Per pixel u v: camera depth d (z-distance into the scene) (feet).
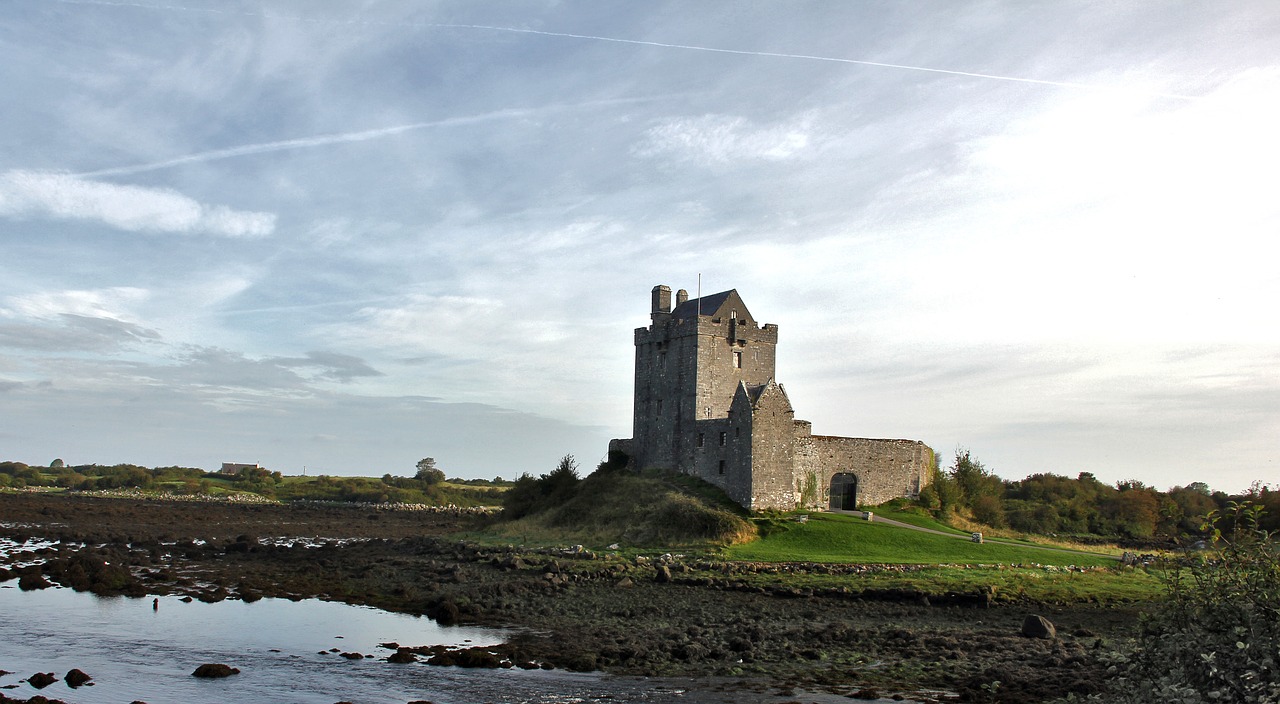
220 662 119.34
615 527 248.73
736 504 248.32
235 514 428.97
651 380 302.04
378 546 273.95
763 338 292.81
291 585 188.34
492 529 286.05
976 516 296.51
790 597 167.22
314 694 103.19
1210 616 68.49
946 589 165.07
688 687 106.01
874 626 141.18
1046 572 187.21
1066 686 102.06
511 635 137.18
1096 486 432.66
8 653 122.21
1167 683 65.67
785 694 102.58
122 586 180.86
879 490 280.31
